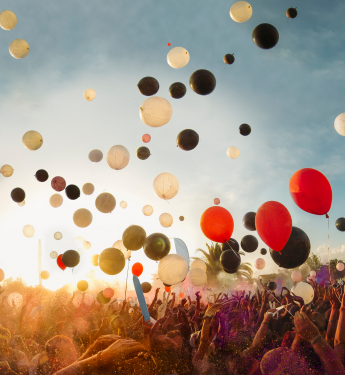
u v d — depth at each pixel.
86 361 1.73
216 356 2.84
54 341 2.04
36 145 7.37
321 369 2.10
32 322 5.18
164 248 5.46
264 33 5.60
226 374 2.79
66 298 7.59
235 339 2.92
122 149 6.85
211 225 5.13
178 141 6.16
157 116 5.66
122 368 1.78
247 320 3.49
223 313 3.08
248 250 6.28
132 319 4.70
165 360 2.45
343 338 2.22
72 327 4.36
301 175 4.07
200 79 5.79
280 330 3.12
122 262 5.91
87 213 7.82
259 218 4.03
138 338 2.83
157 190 6.35
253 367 2.67
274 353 2.30
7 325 4.83
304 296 3.48
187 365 2.73
